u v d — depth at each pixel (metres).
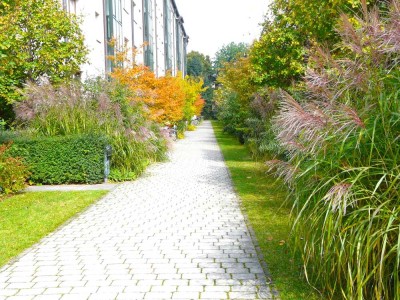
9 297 3.67
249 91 18.42
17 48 9.98
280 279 3.99
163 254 4.81
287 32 10.90
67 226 6.11
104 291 3.77
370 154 3.16
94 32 17.22
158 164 14.08
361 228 2.90
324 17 8.04
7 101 10.79
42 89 10.23
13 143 9.66
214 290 3.77
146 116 12.55
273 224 6.09
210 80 80.88
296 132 3.81
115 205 7.61
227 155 17.11
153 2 33.09
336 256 3.15
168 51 42.78
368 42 3.46
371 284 3.13
